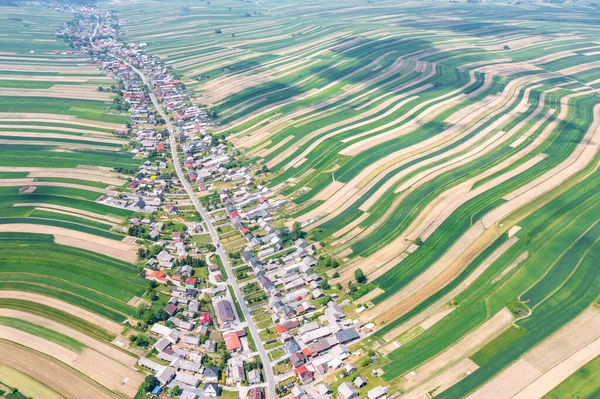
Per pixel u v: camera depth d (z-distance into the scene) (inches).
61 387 4050.2
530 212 6220.5
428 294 5073.8
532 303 4810.5
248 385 4190.5
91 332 4658.0
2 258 5649.6
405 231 6117.1
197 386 4180.6
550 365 4136.3
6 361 4261.8
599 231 5772.6
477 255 5546.3
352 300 5103.3
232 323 4874.5
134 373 4249.5
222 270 5659.5
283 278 5462.6
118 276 5467.5
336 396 4074.8
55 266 5556.1
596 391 3882.9
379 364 4325.8
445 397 3937.0
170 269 5634.8
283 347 4591.5
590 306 4724.4
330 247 5959.6
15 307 4906.5
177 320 4832.7
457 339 4480.8
